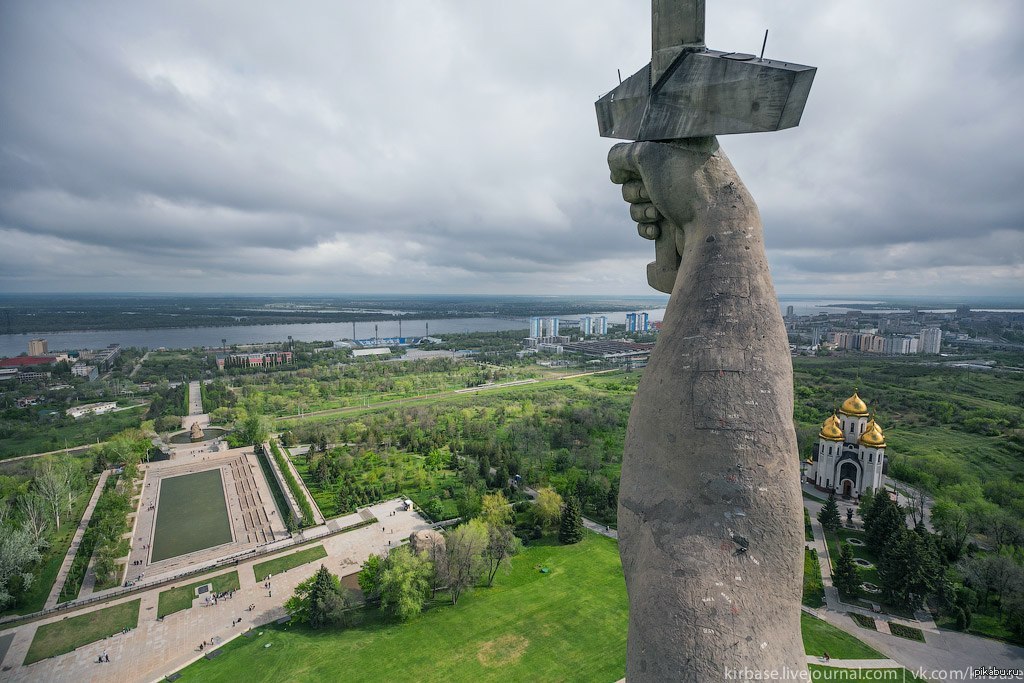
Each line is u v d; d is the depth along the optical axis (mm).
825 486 72875
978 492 66125
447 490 80188
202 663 44375
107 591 55500
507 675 42062
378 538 66438
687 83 7391
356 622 49469
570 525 63594
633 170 8812
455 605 51625
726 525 6500
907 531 50531
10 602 52625
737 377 6961
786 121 6906
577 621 48969
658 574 6457
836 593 50156
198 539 68250
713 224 7723
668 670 5859
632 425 7859
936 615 46812
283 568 59750
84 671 43875
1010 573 46750
